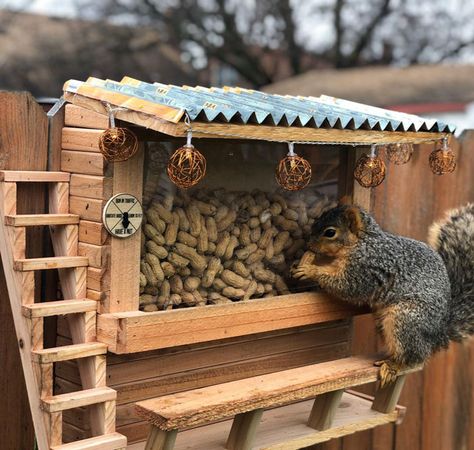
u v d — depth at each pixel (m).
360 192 1.04
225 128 0.73
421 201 1.28
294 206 0.98
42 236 0.91
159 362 0.88
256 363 0.97
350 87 2.58
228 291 0.92
